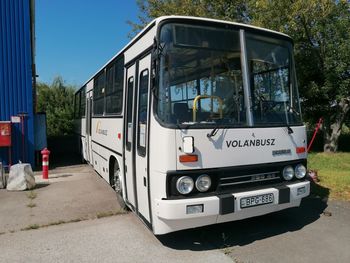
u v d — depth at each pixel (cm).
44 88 2961
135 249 507
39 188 909
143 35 537
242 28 522
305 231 565
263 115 519
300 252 488
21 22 1156
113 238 549
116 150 701
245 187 492
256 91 521
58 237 561
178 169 448
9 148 1134
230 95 501
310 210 672
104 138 838
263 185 508
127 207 680
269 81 538
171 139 446
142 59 538
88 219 645
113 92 754
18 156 1172
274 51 550
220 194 468
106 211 688
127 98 621
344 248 499
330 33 1301
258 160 499
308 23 1302
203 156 459
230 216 483
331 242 521
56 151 1878
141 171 524
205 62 491
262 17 1260
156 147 459
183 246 514
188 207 442
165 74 465
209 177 463
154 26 481
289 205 533
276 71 550
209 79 492
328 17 1283
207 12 1623
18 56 1158
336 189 814
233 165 479
